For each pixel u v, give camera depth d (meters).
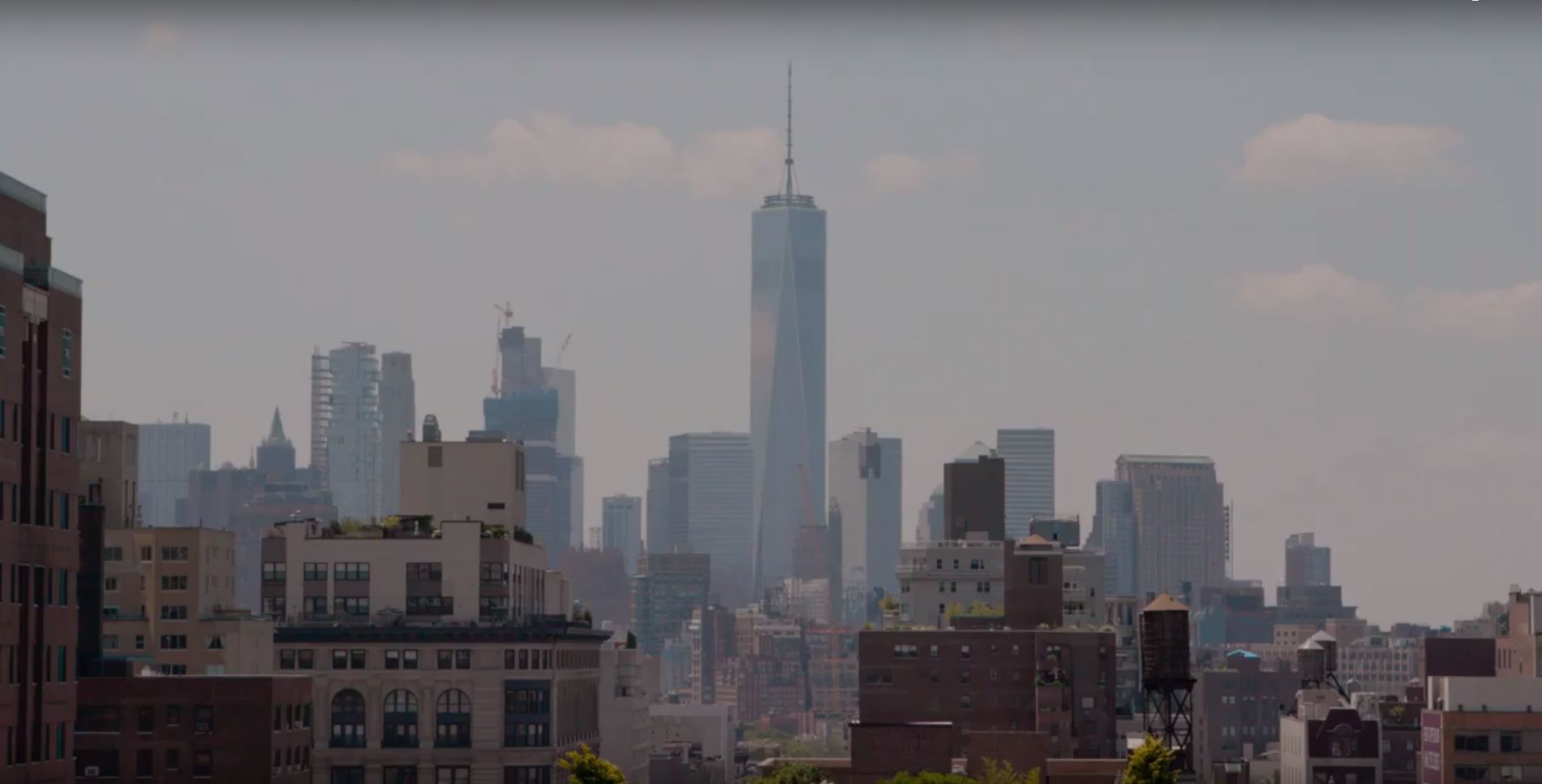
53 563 199.12
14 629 190.12
